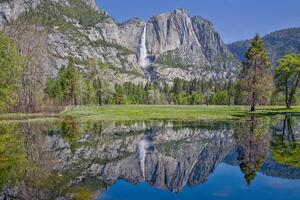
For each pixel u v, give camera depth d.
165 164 27.00
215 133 46.12
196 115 75.44
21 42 73.50
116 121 65.94
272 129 49.78
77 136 42.50
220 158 29.14
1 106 64.94
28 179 20.62
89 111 83.62
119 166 25.62
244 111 82.50
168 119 69.38
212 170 24.59
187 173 23.80
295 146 34.50
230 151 32.44
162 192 18.95
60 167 24.33
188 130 49.81
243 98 83.00
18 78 66.25
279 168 24.48
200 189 19.48
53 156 28.52
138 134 45.47
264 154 30.17
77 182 20.33
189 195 18.28
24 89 72.00
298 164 25.73
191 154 31.25
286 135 43.16
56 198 17.02
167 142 38.62
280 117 70.31
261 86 77.81
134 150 33.16
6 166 24.22
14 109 71.12
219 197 17.78
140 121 65.94
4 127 51.06
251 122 61.12
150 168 25.38
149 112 82.44
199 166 26.14
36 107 73.06
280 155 29.50
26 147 33.06
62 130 48.44
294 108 92.69
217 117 71.31
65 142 37.00
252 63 78.56
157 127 54.34
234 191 18.83
